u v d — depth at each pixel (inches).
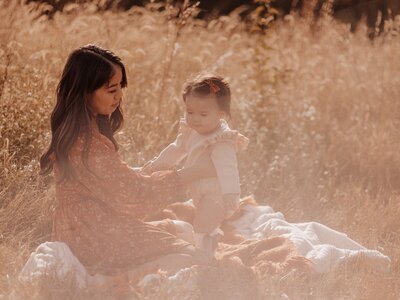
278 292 157.2
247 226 204.1
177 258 166.1
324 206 240.5
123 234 164.7
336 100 348.2
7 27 282.8
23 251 173.3
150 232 167.2
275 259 174.2
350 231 215.9
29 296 149.4
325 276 171.3
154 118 266.1
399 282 175.5
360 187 257.0
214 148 169.9
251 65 337.7
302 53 389.7
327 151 288.0
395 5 539.2
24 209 202.1
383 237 221.1
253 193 243.4
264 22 336.2
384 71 379.6
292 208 234.1
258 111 305.3
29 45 299.3
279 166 259.6
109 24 333.1
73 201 164.7
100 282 159.5
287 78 339.3
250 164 257.0
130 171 165.5
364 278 172.4
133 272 162.7
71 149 161.9
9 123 231.3
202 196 172.4
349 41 409.4
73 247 163.9
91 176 163.0
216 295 153.1
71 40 294.0
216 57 349.4
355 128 312.5
